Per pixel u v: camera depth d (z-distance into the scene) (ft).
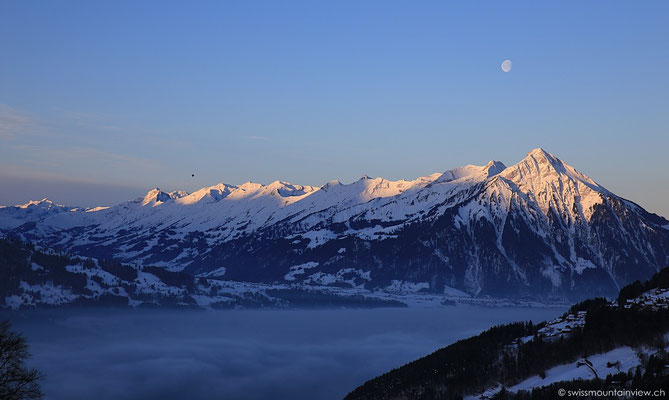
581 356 341.21
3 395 208.64
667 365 288.10
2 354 212.02
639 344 322.96
